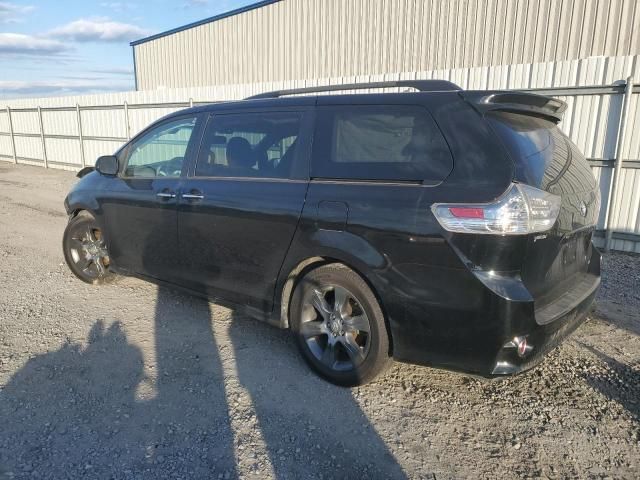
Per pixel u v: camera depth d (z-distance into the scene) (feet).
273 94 13.11
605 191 23.13
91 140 55.11
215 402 10.20
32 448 8.73
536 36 35.14
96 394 10.44
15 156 69.82
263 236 11.43
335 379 10.78
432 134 9.46
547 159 9.52
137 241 14.75
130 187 14.80
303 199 10.69
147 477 8.07
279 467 8.35
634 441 9.10
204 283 13.14
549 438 9.18
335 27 48.47
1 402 10.11
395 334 9.66
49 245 23.35
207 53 64.75
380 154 9.99
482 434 9.29
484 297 8.55
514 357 8.76
